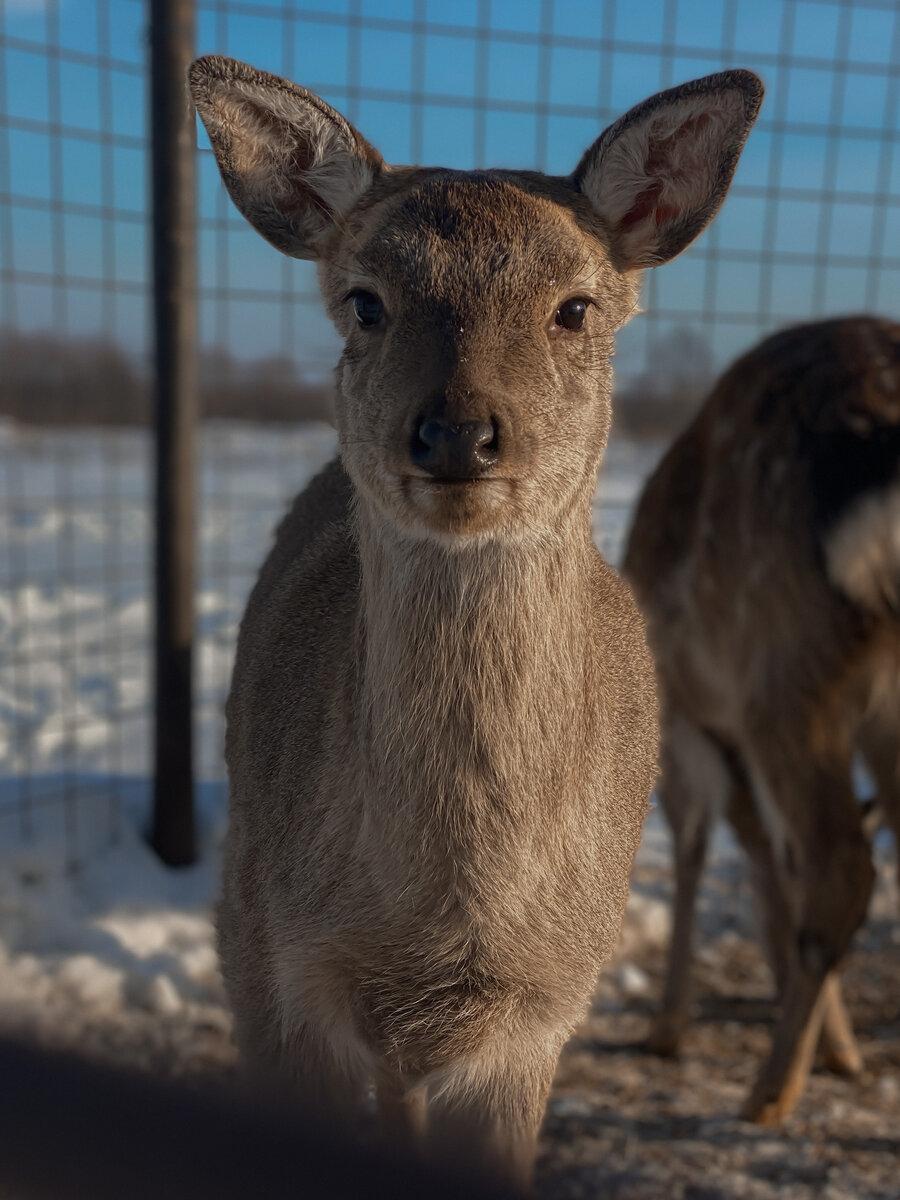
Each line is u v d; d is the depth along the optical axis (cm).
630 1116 351
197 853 475
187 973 401
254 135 238
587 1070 379
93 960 397
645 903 473
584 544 226
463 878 214
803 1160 329
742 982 435
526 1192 199
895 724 343
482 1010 225
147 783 510
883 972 435
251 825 251
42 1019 360
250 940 248
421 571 210
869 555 329
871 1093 366
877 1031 400
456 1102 253
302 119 236
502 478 197
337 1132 172
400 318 208
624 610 299
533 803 215
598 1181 305
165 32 423
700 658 381
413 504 200
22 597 767
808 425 349
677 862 397
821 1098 362
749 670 353
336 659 239
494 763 211
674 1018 389
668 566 390
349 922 221
